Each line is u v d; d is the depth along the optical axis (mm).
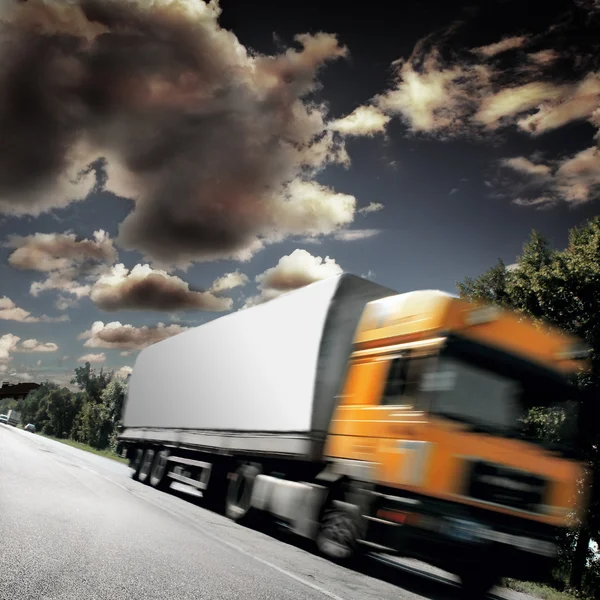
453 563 7102
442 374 6922
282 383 10156
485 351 7211
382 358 7988
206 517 11094
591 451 8914
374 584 7070
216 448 12602
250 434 11031
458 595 7531
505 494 6797
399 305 8055
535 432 7230
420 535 6777
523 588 8938
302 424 9180
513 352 7371
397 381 7535
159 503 12195
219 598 5070
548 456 7172
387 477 7176
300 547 9266
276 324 10906
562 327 10773
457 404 6879
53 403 98250
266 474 10625
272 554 7945
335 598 5824
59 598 4406
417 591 7180
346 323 9438
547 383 7469
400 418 7207
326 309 9383
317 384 9086
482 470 6738
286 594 5609
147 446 18297
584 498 9414
